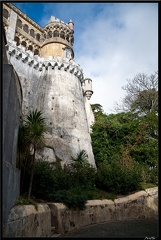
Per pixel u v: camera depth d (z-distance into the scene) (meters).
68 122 38.94
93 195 22.28
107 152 39.56
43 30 55.25
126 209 23.28
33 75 42.66
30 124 17.81
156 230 17.09
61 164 30.61
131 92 47.91
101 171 27.02
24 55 41.12
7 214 9.20
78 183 24.06
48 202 16.62
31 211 11.77
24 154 19.22
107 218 20.77
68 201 16.89
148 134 41.56
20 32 48.69
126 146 39.66
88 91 54.94
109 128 41.38
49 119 38.25
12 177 10.88
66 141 36.34
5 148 9.63
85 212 18.36
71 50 53.53
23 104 37.69
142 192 26.39
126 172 26.83
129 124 40.88
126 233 15.67
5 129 9.72
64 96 41.53
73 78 45.47
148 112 45.66
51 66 44.44
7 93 10.30
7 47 38.22
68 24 58.34
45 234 13.05
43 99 40.81
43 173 18.47
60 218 15.12
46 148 30.45
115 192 25.03
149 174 33.09
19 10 49.84
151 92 44.91
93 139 42.31
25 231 10.38
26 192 17.08
